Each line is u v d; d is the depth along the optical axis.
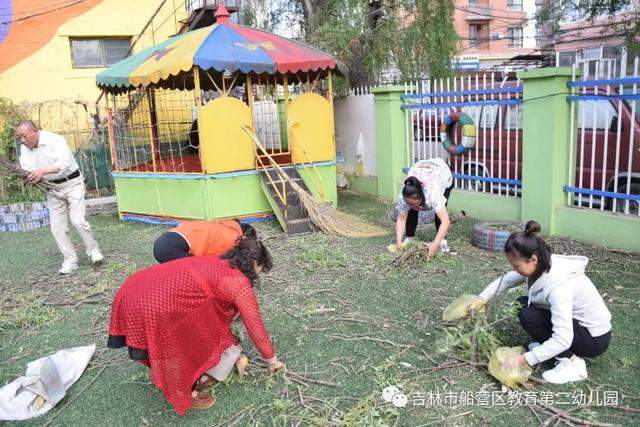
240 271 2.91
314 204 6.74
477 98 6.89
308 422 2.88
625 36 10.02
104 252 6.43
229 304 2.88
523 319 3.10
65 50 11.20
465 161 7.50
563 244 5.57
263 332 2.93
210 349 2.86
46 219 8.23
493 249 5.50
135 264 5.87
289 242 6.35
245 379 3.33
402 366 3.38
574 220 5.72
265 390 3.20
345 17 9.17
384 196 8.66
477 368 3.29
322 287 4.81
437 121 7.59
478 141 7.25
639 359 3.29
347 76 8.38
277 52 7.28
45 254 6.59
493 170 7.06
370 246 6.00
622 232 5.27
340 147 9.92
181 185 7.48
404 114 8.19
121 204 8.34
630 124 5.45
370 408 2.92
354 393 3.13
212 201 7.28
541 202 5.98
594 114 5.39
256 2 11.46
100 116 11.23
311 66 7.38
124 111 10.50
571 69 5.58
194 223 3.64
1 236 7.68
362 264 5.35
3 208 8.25
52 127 11.12
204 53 6.73
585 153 6.10
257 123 10.87
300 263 5.50
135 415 3.06
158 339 2.69
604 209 5.80
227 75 7.34
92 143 10.92
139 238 7.08
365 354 3.56
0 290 5.26
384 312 4.20
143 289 2.72
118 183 8.27
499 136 6.67
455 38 9.70
